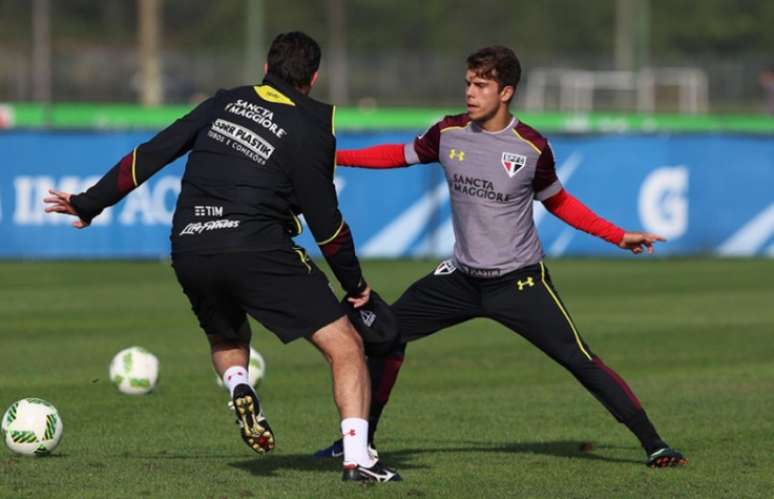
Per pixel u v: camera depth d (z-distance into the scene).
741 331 48.59
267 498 22.59
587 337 47.03
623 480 24.91
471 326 50.56
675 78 174.88
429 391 36.31
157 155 23.14
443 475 25.12
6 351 42.81
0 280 63.62
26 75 160.75
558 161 74.69
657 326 49.78
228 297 23.25
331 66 164.25
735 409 33.53
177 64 157.38
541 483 24.52
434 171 74.31
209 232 22.66
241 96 23.23
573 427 31.20
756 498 23.52
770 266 72.44
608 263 74.19
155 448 28.02
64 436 29.38
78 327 48.56
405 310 26.33
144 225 72.50
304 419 32.03
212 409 33.12
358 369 23.14
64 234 72.25
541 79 168.50
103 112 116.75
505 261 25.69
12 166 71.62
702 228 75.62
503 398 35.22
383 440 29.36
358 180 73.88
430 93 162.88
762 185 75.81
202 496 22.77
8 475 24.50
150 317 51.47
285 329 22.88
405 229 74.25
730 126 113.88
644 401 34.69
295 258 22.89
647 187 74.94
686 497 23.50
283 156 22.66
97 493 22.94
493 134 25.47
